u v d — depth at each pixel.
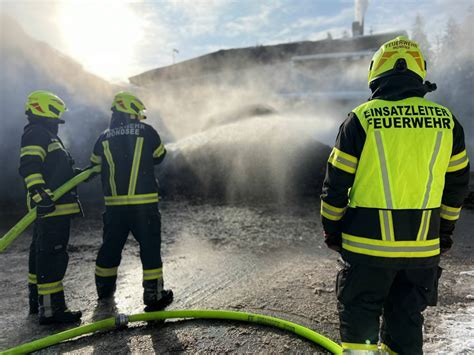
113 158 3.00
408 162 1.65
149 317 2.69
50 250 2.75
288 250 4.38
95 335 2.59
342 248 1.81
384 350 1.87
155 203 3.04
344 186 1.73
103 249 3.12
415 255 1.67
